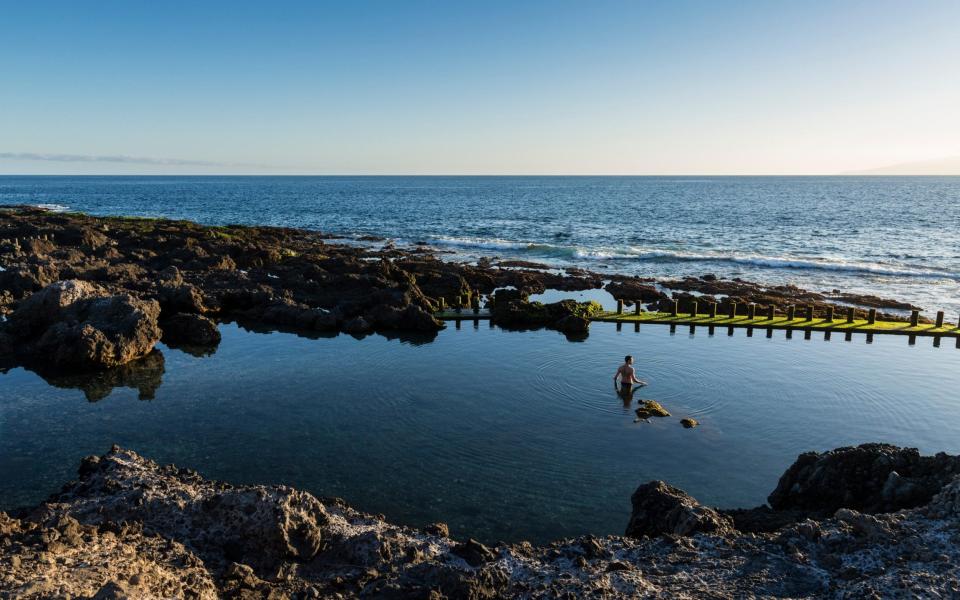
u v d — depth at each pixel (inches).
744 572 469.7
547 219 5452.8
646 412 1004.6
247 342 1481.3
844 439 912.3
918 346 1369.3
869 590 422.3
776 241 3671.3
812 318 1590.8
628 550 524.7
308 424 980.6
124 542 465.7
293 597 435.8
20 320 1418.6
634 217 5639.8
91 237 2726.4
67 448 896.9
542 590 453.4
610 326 1579.7
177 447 901.2
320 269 2170.3
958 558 452.8
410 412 1024.2
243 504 509.7
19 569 385.7
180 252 2436.0
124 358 1289.4
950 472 585.0
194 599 394.3
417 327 1579.7
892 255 3053.6
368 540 506.6
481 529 692.1
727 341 1421.0
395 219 5487.2
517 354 1343.5
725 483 791.1
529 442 907.4
